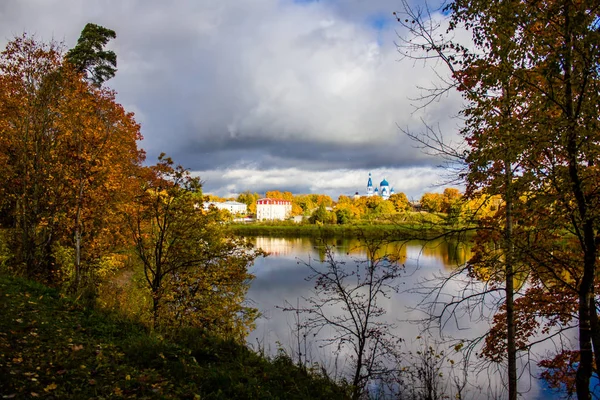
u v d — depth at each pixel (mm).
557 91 6023
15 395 4742
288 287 27766
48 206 16422
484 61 5996
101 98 21219
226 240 15617
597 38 4855
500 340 9859
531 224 7422
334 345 13805
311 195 194250
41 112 15852
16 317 7785
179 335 9625
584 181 5938
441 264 30922
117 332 8672
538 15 5383
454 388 10766
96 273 18203
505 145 6016
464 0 5680
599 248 6191
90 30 28266
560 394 11398
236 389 6609
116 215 17578
